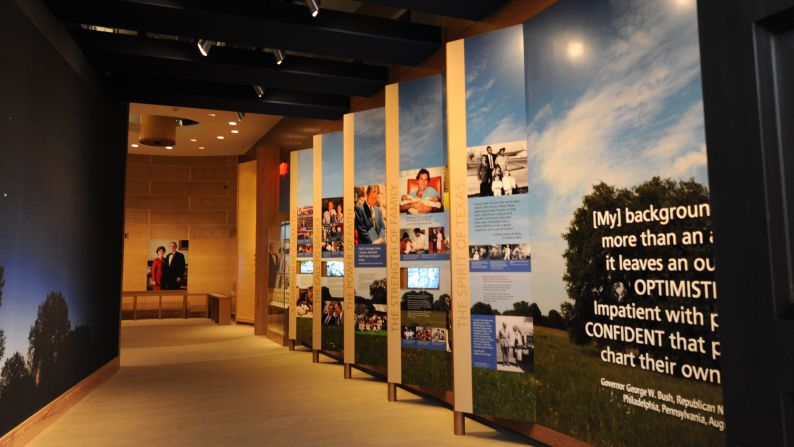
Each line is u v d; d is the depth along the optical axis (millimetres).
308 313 8773
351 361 6809
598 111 3596
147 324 13984
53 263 4875
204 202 15883
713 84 929
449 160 4707
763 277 835
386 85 6492
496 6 4750
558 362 3904
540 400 4082
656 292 3121
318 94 7957
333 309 7727
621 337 3355
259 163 11453
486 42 4586
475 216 4543
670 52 3094
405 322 5586
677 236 3006
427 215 5531
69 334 5383
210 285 15812
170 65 6199
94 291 6309
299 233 8914
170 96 7410
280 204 11383
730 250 894
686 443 2904
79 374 5758
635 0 3332
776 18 831
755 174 849
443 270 5363
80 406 5484
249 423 4883
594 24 3652
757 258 845
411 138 5738
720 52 916
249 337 11242
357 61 7543
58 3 4691
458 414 4516
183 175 15852
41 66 4531
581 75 3760
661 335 3082
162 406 5504
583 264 3691
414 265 5574
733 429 890
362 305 6652
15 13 3998
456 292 4586
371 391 6203
